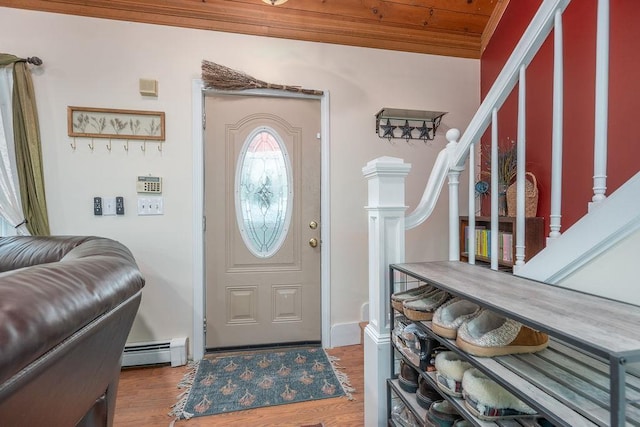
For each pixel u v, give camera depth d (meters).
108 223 2.15
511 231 2.16
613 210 0.82
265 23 2.32
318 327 2.47
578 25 1.86
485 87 2.63
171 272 2.24
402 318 1.29
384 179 1.36
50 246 1.54
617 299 0.80
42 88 2.05
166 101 2.21
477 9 2.48
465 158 1.43
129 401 1.75
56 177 2.08
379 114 2.49
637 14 1.58
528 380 0.74
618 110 1.67
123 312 0.90
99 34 2.12
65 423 0.75
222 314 2.36
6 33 2.01
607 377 0.74
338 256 2.48
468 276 1.10
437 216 2.62
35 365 0.54
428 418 1.07
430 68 2.62
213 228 2.34
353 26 2.44
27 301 0.55
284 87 2.33
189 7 2.20
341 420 1.61
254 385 1.90
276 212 2.43
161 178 2.22
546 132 2.08
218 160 2.33
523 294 0.85
